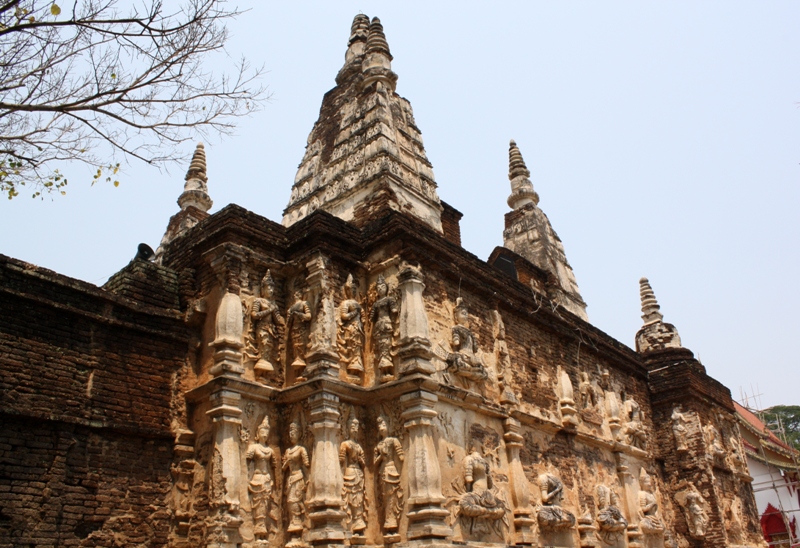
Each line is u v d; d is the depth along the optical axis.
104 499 12.33
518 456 16.16
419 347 13.95
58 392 12.34
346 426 13.72
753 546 24.70
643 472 22.67
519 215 27.05
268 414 13.67
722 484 24.67
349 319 14.57
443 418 14.28
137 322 13.84
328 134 21.12
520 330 18.92
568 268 26.95
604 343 22.97
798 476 39.41
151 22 9.23
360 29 23.05
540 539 16.05
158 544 12.74
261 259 14.71
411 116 20.95
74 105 8.93
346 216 18.06
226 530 11.98
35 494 11.55
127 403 13.16
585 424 20.44
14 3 8.46
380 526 13.24
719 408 26.97
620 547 19.72
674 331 27.48
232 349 13.49
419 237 15.38
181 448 13.38
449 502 13.67
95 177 9.70
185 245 15.57
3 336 11.95
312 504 12.59
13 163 9.43
